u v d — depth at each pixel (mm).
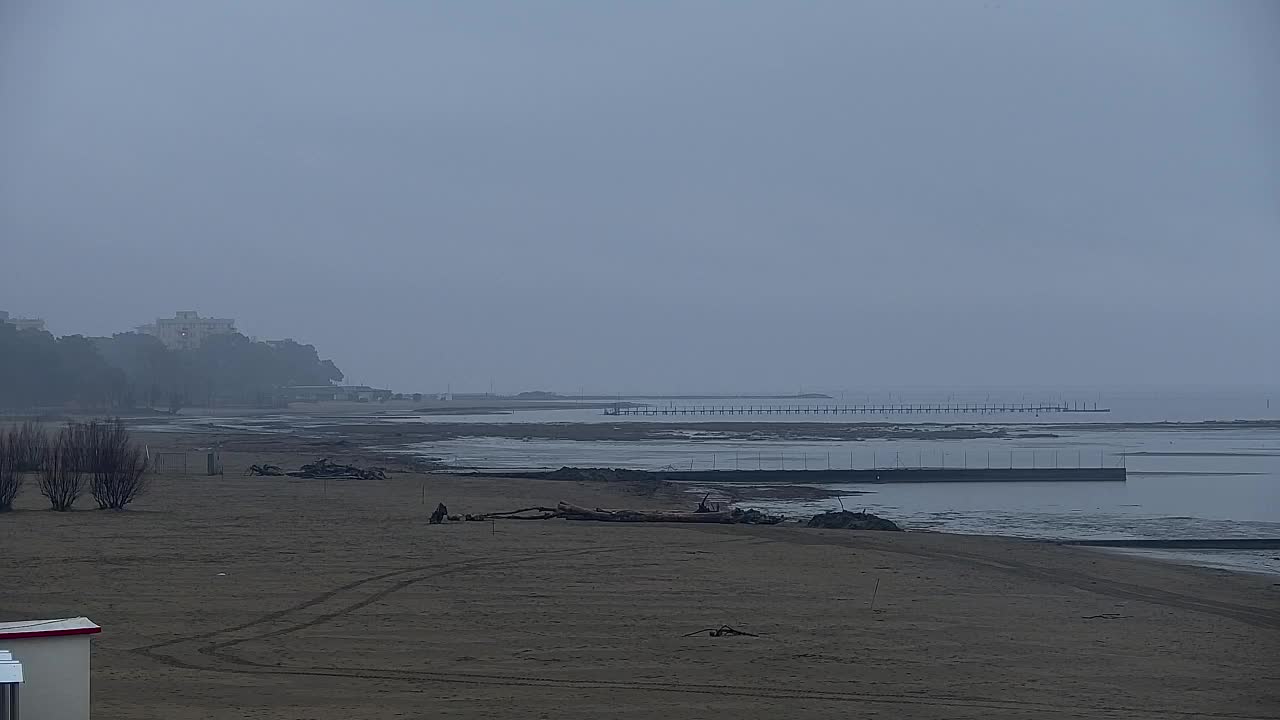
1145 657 19406
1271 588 28219
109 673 16906
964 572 29156
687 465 84000
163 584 25062
